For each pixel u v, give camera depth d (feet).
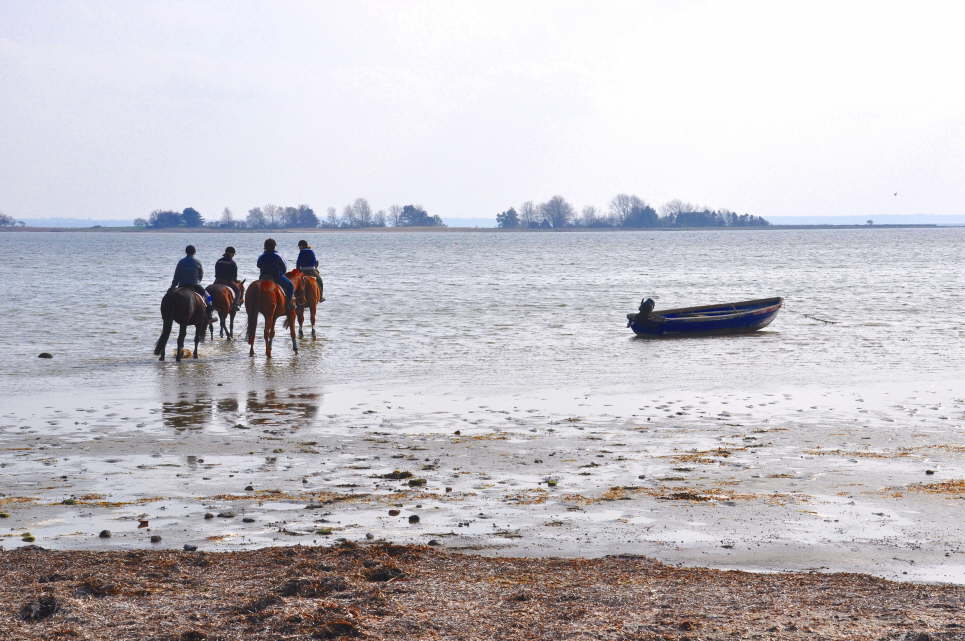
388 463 43.11
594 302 145.38
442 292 171.32
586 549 30.96
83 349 86.58
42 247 606.96
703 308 108.78
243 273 248.93
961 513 34.78
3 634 22.62
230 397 61.57
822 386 65.82
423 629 23.12
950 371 72.69
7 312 125.90
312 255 97.04
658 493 37.73
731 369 74.28
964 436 48.62
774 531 32.78
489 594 25.86
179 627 23.12
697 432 50.01
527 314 123.44
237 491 38.22
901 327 106.32
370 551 29.96
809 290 176.86
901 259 346.95
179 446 46.62
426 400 60.39
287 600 24.98
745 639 22.22
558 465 42.68
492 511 35.32
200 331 81.51
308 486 39.04
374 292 171.12
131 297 157.17
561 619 23.82
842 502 36.35
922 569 28.89
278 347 88.79
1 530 32.91
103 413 55.67
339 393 63.16
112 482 39.63
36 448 46.06
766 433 49.67
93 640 22.26
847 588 26.45
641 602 25.16
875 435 48.98
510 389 64.80
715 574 28.04
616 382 67.92
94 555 29.66
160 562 28.84
